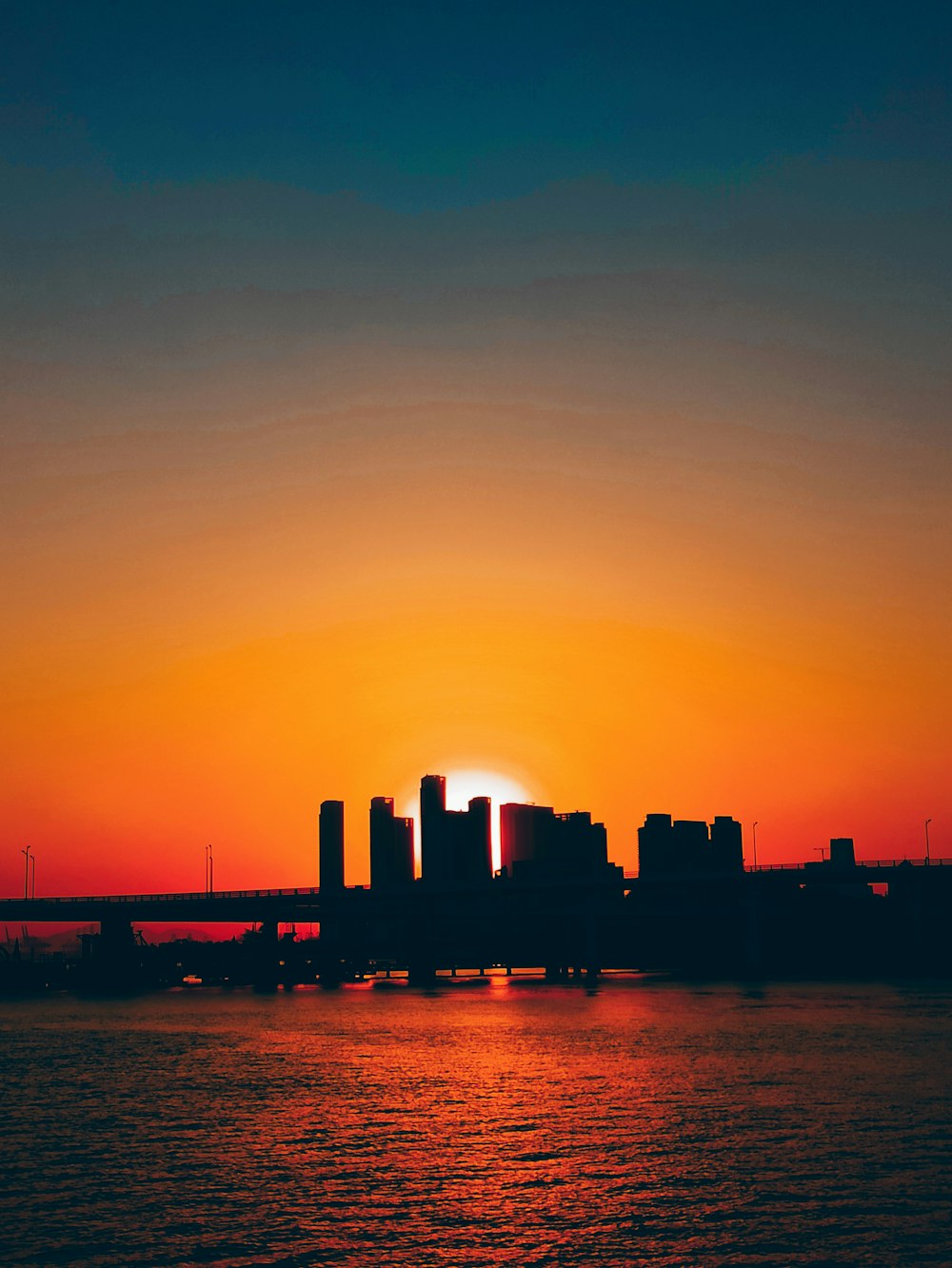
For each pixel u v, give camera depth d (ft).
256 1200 226.79
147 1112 331.77
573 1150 267.59
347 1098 354.33
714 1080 371.35
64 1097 362.94
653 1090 355.97
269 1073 416.67
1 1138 293.84
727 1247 194.18
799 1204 216.95
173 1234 205.46
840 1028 530.27
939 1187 227.20
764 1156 256.32
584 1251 194.08
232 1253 195.31
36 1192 234.99
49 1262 190.80
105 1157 268.82
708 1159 254.88
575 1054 458.50
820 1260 186.80
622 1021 602.44
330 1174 248.11
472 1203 222.48
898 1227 202.59
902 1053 430.61
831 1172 240.32
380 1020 652.89
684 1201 220.64
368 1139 285.64
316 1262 190.60
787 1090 347.56
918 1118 298.76
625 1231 203.72
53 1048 512.22
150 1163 260.83
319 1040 535.19
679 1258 189.26
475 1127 299.79
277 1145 279.90
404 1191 232.32
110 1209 221.46
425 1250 195.83
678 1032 533.14
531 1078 391.24
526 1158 260.62
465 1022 628.28
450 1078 396.16
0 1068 437.99
